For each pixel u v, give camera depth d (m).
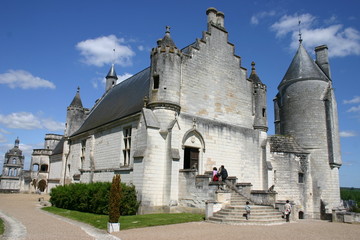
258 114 28.17
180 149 22.02
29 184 59.56
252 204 19.33
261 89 28.97
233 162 25.33
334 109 30.80
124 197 19.06
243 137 26.67
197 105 23.94
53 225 15.41
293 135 30.81
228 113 26.16
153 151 20.53
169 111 21.70
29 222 16.41
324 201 27.91
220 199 17.84
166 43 22.97
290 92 32.12
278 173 27.23
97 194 20.38
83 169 30.69
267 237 12.01
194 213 19.30
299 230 14.28
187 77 23.72
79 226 15.23
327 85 31.19
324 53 34.00
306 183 28.05
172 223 15.80
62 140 50.53
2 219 17.41
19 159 75.69
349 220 19.89
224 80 26.56
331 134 29.33
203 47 25.50
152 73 22.83
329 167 29.00
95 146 30.41
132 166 22.69
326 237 12.57
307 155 28.80
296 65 32.69
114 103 33.41
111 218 13.66
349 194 101.56
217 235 12.24
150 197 19.88
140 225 14.84
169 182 20.27
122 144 25.41
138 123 22.11
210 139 24.19
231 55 27.80
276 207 18.78
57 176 46.38
